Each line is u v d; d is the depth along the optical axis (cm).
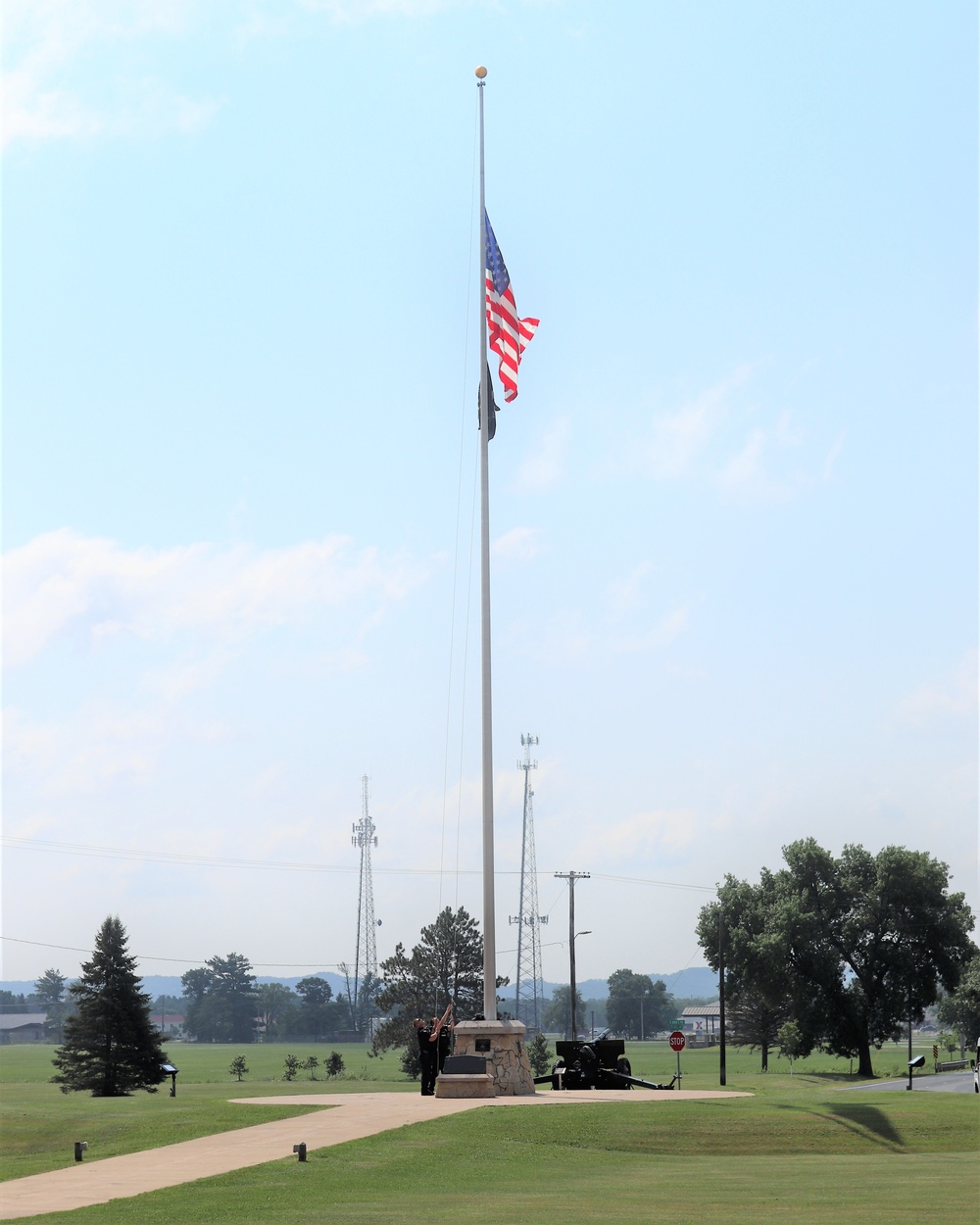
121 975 6800
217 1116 2719
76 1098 3569
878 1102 3036
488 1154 2280
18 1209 1666
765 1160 2383
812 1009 7862
